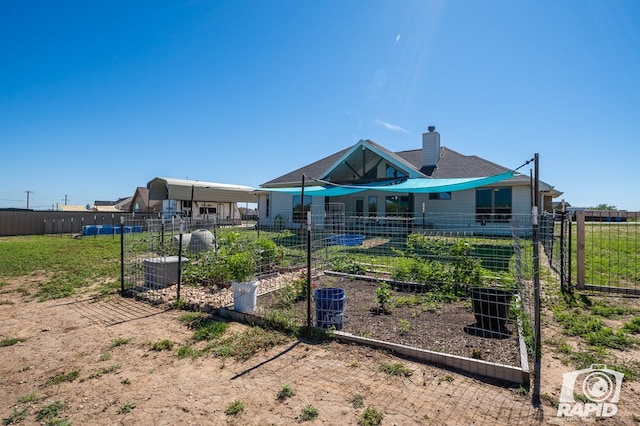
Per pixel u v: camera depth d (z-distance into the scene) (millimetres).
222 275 8047
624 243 15195
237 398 3439
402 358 4320
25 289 8508
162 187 31844
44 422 3098
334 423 2998
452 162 21984
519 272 5445
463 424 2986
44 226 29562
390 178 21062
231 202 35500
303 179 5406
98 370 4125
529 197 18328
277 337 5008
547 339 4832
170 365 4234
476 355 4188
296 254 11055
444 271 7832
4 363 4363
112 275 10109
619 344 4652
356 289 7887
